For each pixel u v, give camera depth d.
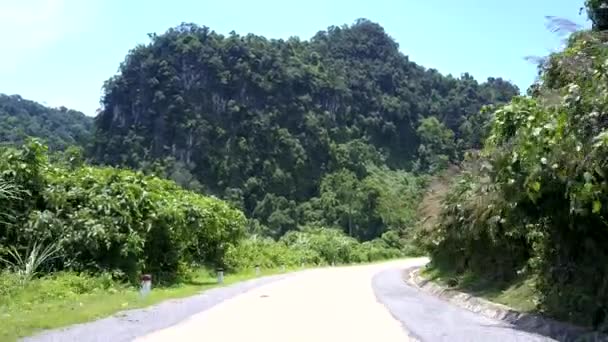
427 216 28.73
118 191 21.58
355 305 17.36
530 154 10.89
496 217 16.17
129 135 105.75
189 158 104.38
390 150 128.50
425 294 22.83
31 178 19.20
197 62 113.38
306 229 87.62
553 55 13.01
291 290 23.16
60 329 10.77
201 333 11.52
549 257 14.48
